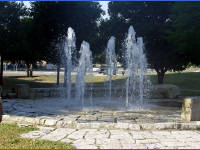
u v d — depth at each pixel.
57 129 6.23
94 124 6.46
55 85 19.00
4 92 12.33
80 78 15.95
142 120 7.50
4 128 6.24
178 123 6.45
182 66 17.91
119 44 17.48
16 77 25.38
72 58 16.88
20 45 15.78
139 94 13.57
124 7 16.70
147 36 16.05
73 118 7.68
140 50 14.57
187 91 16.16
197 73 26.22
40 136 5.62
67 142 5.20
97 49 18.59
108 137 5.55
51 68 51.38
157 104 10.80
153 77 23.92
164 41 15.87
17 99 11.63
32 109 9.08
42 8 16.23
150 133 5.91
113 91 13.88
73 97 13.22
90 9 17.02
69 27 16.45
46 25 16.45
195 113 7.36
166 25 15.51
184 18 12.63
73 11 16.36
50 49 17.38
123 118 7.77
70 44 16.50
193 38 12.51
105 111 9.01
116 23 16.95
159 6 16.09
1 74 18.30
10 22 16.61
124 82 20.91
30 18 17.56
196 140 5.39
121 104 10.80
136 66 14.66
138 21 16.86
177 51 14.61
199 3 12.27
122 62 17.58
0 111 6.96
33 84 19.30
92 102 11.34
